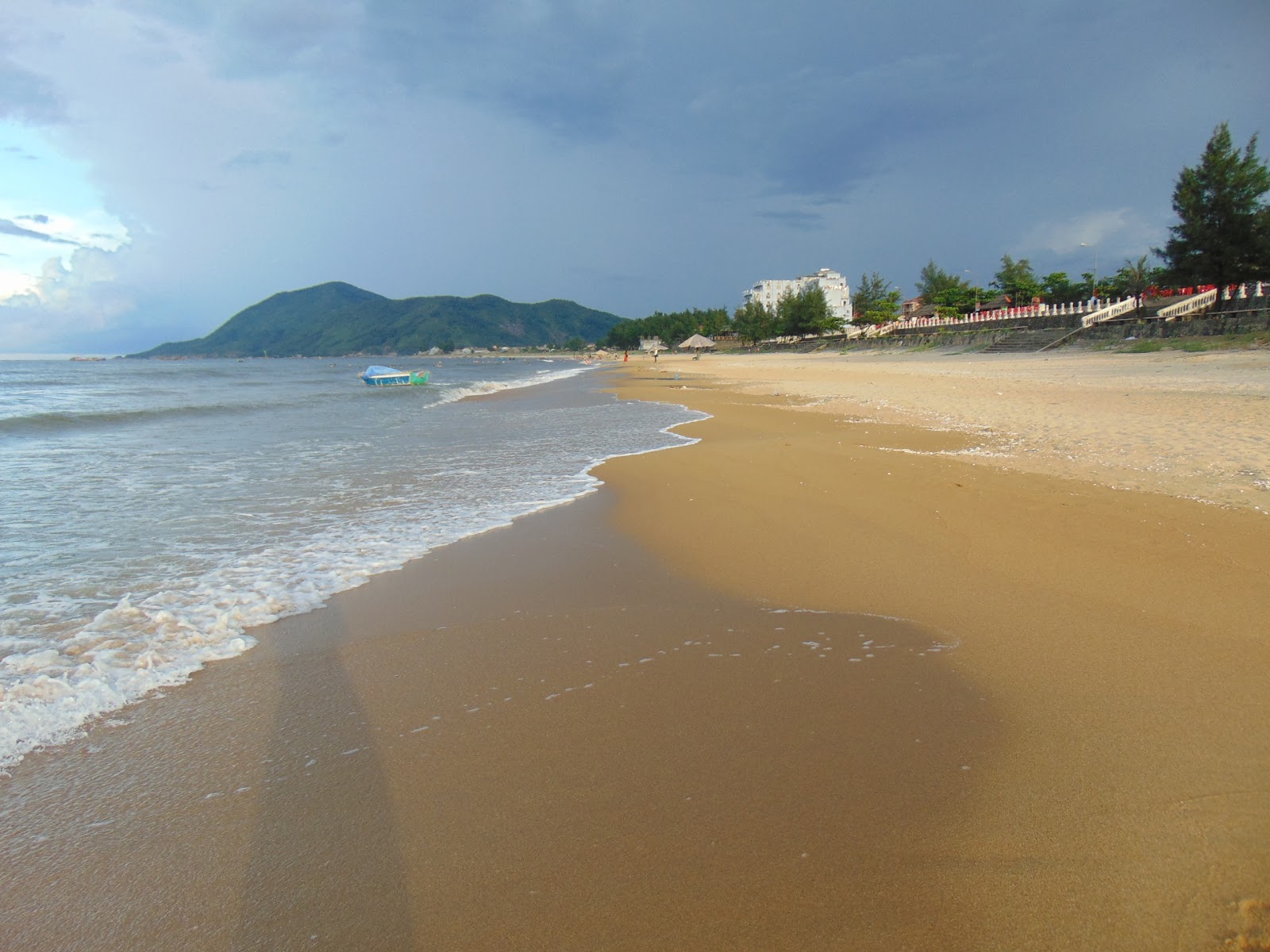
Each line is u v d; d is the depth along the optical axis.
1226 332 32.31
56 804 3.03
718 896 2.37
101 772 3.25
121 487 10.09
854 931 2.20
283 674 4.23
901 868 2.46
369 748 3.39
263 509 8.64
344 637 4.77
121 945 2.27
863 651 4.28
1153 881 2.32
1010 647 4.21
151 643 4.66
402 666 4.30
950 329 62.84
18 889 2.53
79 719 3.72
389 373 47.25
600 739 3.39
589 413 22.41
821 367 51.84
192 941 2.28
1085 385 20.86
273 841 2.75
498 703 3.80
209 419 21.59
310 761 3.31
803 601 5.16
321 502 9.05
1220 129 35.97
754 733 3.39
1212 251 36.12
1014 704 3.55
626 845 2.63
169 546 7.04
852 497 8.10
